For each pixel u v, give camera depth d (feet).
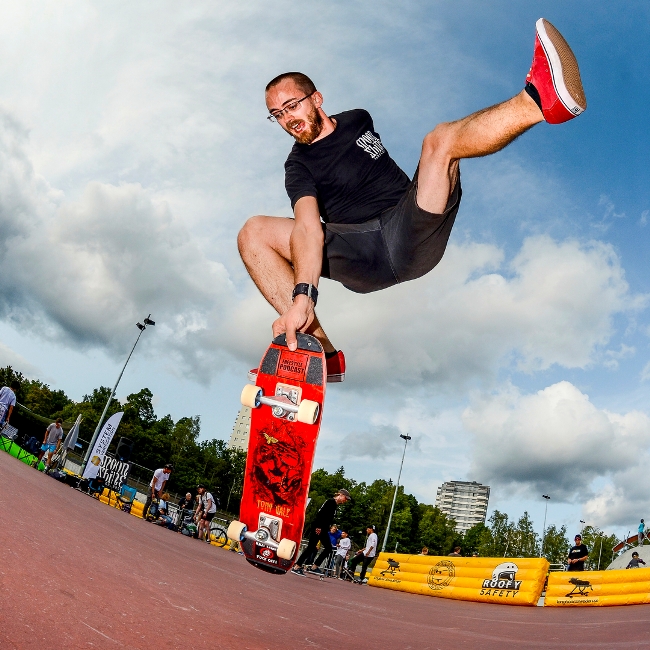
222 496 314.76
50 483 35.53
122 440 58.95
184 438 298.15
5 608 5.54
